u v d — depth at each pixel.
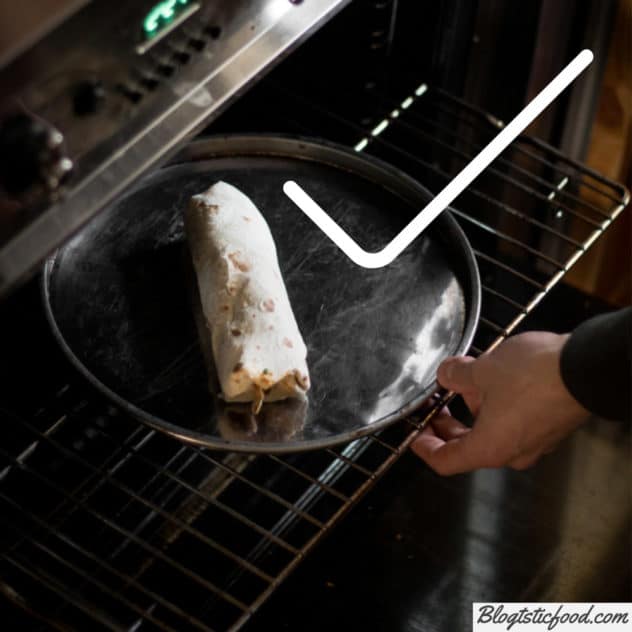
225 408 0.92
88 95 0.68
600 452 1.23
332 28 1.14
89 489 1.02
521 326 1.40
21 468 0.88
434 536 1.14
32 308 1.07
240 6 0.78
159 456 1.08
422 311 1.02
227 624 1.02
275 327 0.93
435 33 1.17
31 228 0.71
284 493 1.13
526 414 0.82
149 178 1.12
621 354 0.76
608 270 1.51
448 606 1.08
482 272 1.42
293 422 0.91
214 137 1.15
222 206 1.04
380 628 1.06
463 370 0.88
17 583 0.94
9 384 1.05
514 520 1.16
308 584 1.08
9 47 0.60
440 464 0.89
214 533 1.07
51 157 0.65
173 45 0.74
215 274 0.98
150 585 1.01
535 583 1.10
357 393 0.94
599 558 1.13
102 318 0.99
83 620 0.94
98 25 0.66
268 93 1.21
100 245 1.06
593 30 1.29
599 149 1.41
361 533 1.13
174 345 0.97
